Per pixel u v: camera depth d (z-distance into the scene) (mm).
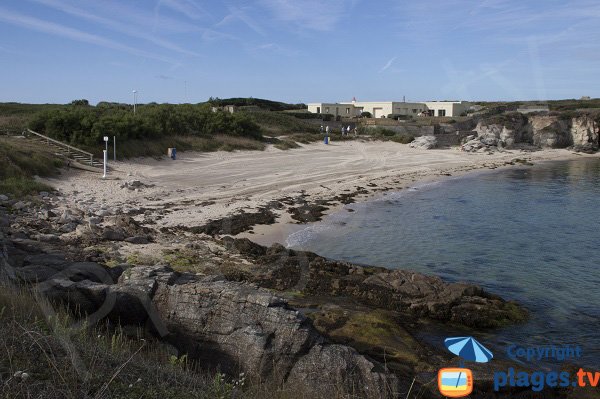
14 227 14102
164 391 4430
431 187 32438
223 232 17391
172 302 7055
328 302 11242
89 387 4094
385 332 9523
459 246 17438
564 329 10562
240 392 5238
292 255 14195
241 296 6883
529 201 27906
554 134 60000
